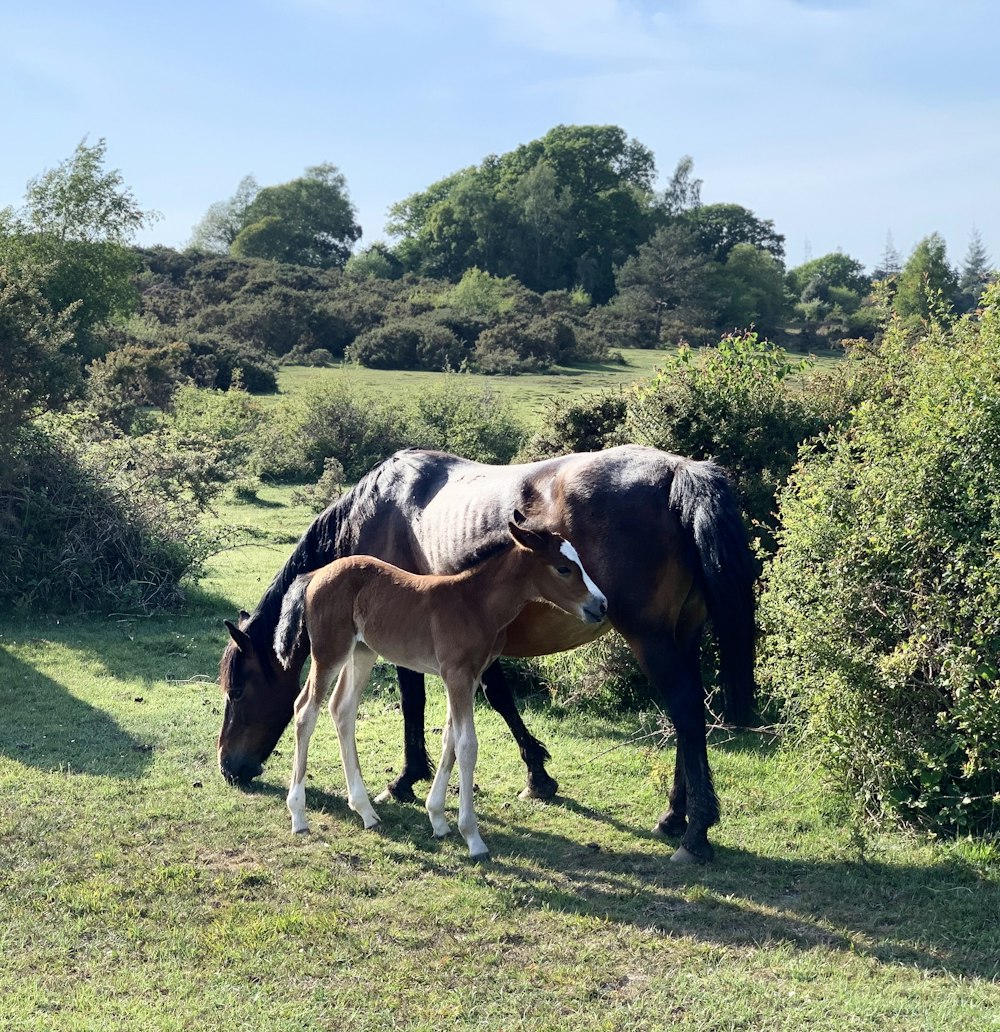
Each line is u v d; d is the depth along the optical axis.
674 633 5.88
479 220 96.75
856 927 4.84
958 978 4.34
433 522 6.71
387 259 101.56
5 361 11.89
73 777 6.77
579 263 94.44
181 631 11.30
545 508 6.16
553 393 36.81
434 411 27.58
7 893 5.11
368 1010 4.11
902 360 9.10
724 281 80.69
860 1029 3.96
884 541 6.03
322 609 6.21
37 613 11.59
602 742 7.87
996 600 5.58
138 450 13.75
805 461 8.16
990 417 5.96
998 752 5.61
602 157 108.62
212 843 5.84
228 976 4.36
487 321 53.75
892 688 5.88
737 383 9.02
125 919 4.86
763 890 5.28
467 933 4.79
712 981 4.32
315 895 5.18
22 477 11.99
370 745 7.83
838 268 117.56
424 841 5.96
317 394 26.59
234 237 112.88
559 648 6.43
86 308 35.75
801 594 6.45
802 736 6.50
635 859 5.70
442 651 5.85
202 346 39.25
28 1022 3.96
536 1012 4.11
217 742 7.60
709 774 5.67
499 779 7.11
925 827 5.81
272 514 19.52
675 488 5.75
